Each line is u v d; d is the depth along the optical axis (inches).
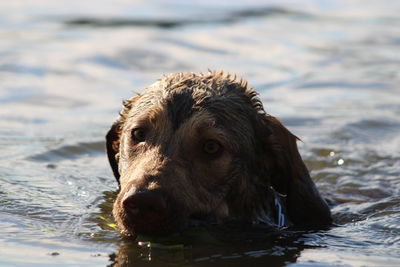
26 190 425.1
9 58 783.1
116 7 1154.7
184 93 363.6
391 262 316.5
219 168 355.3
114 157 421.1
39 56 797.2
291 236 360.8
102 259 313.3
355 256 326.0
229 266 309.4
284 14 1130.7
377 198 447.5
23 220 368.5
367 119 610.5
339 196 455.5
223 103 364.8
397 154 534.9
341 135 571.8
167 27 991.0
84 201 408.8
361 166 511.8
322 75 759.1
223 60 810.2
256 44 902.4
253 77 741.9
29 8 1120.8
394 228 378.3
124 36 914.7
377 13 1144.8
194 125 349.4
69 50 828.6
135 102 390.0
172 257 317.7
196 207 342.3
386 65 805.2
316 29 1011.3
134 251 323.6
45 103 641.6
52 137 549.3
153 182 324.8
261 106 393.1
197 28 989.2
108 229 355.6
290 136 397.1
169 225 326.3
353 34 976.3
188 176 341.1
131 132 362.9
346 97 679.7
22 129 569.0
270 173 398.0
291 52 862.5
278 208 398.0
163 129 351.6
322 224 391.5
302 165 399.5
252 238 351.9
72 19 1039.0
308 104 653.9
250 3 1229.1
